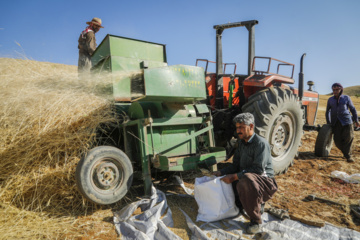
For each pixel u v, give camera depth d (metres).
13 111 2.74
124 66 3.46
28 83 3.01
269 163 2.70
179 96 3.04
